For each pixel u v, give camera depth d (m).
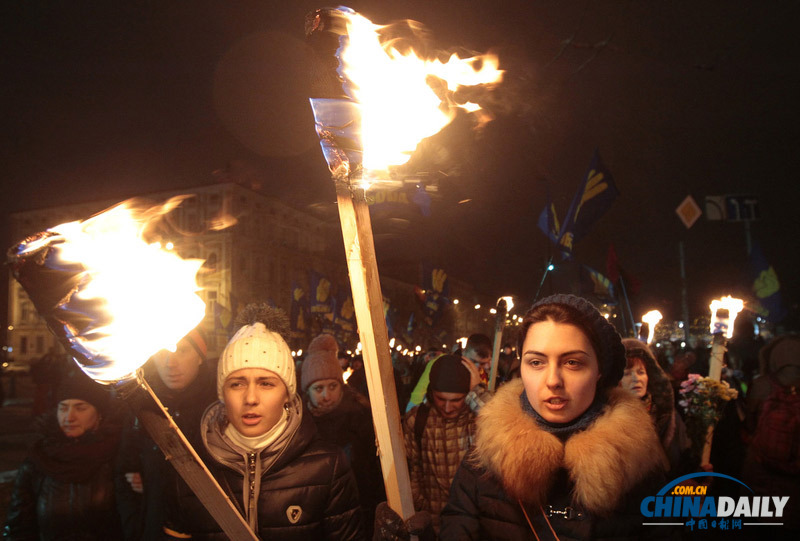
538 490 1.36
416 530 1.15
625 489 1.32
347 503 2.05
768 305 7.89
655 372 2.72
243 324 2.08
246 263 40.75
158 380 2.64
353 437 3.36
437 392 2.86
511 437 1.40
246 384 1.93
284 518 1.90
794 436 3.03
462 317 55.03
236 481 1.92
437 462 2.85
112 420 2.59
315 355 3.42
